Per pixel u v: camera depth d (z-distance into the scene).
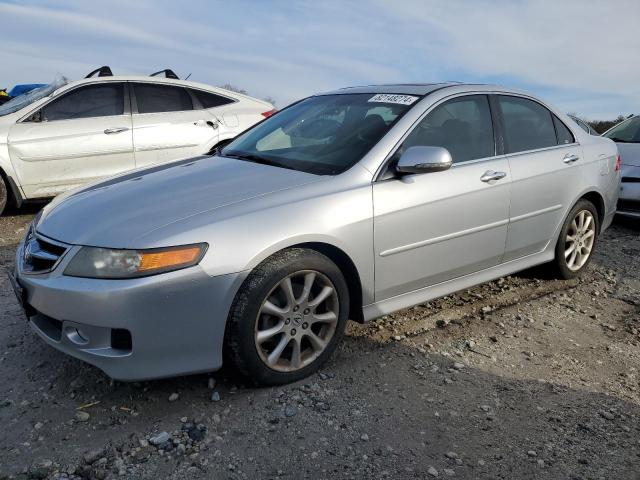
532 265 4.34
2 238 5.80
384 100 3.79
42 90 7.08
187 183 3.20
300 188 3.05
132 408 2.74
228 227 2.73
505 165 3.93
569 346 3.69
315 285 3.04
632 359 3.57
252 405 2.79
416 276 3.46
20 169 6.41
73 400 2.79
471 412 2.84
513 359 3.44
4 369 3.07
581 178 4.54
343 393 2.94
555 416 2.85
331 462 2.41
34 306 2.75
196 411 2.73
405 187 3.31
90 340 2.59
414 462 2.44
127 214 2.82
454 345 3.56
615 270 5.28
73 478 2.27
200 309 2.65
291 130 3.90
